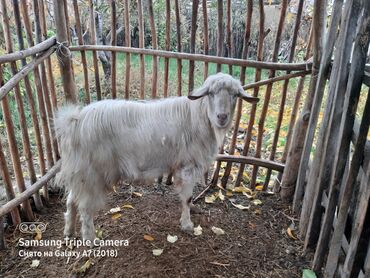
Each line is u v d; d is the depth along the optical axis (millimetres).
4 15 2834
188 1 5492
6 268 2625
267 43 5430
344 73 2301
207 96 2604
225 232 3113
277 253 2889
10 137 2871
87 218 2736
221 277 2605
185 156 2766
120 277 2541
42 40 3311
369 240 2018
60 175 2762
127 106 2639
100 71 6320
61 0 3105
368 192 1912
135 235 2990
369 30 1909
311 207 2910
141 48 3393
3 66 4293
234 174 4117
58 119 2600
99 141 2531
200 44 5449
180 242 2932
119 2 5602
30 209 3137
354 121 2330
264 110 3467
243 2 5426
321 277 2619
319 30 2871
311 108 3148
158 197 3586
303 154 3180
